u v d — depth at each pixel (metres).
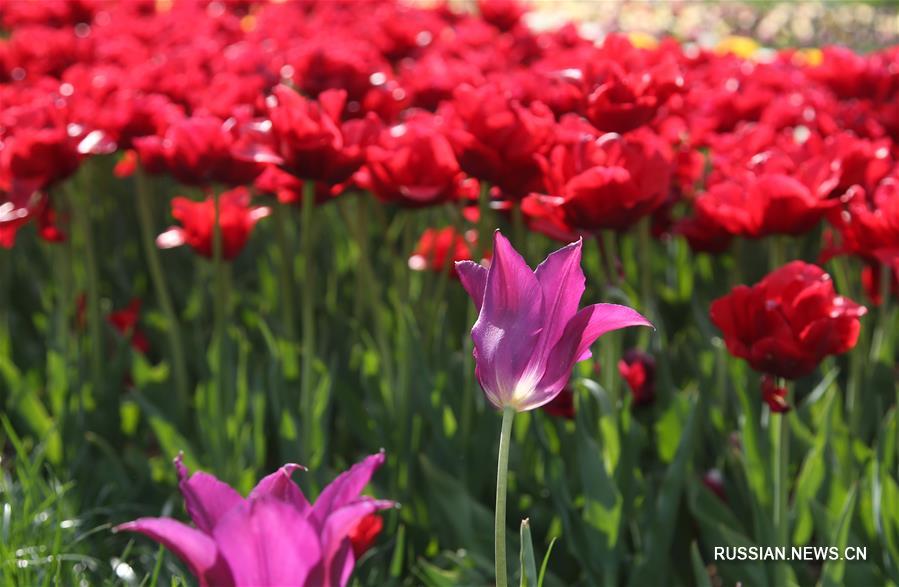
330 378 3.01
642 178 2.40
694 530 2.83
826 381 2.85
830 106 3.63
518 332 1.38
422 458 2.71
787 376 2.10
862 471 2.76
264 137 2.61
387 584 2.60
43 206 3.33
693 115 3.61
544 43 4.98
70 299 3.86
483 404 2.94
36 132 2.95
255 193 3.74
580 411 2.48
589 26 10.85
